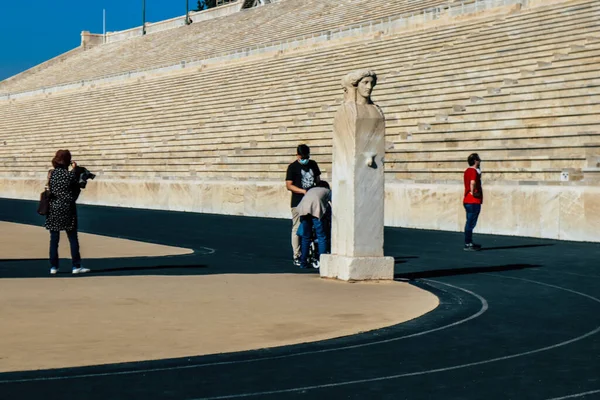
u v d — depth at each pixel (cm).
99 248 1764
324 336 821
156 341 787
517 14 3158
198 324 874
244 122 3600
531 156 2178
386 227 2353
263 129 3419
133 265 1446
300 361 714
